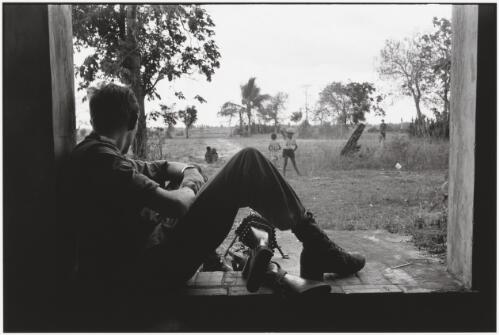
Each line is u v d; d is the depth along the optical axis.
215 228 2.02
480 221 2.24
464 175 2.37
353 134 15.20
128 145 2.14
